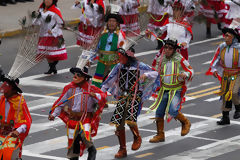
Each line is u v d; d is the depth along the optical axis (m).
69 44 44.47
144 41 50.47
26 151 25.27
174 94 26.52
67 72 40.84
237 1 43.41
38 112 31.20
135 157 24.98
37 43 22.16
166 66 26.61
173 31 31.73
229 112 31.91
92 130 22.92
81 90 22.55
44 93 35.25
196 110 32.28
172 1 31.03
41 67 41.62
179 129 28.92
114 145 26.44
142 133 28.23
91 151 22.91
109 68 31.27
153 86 25.20
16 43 40.56
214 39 52.34
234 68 29.12
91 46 25.62
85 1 38.06
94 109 22.73
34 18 29.48
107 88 25.09
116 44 30.70
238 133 28.47
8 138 21.08
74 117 22.61
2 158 21.00
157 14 32.78
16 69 21.48
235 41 28.98
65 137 27.34
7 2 55.97
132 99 24.73
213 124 29.81
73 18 45.12
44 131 28.09
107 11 31.16
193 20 30.27
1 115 21.09
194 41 51.28
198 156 25.11
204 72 40.91
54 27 37.91
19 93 22.42
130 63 24.75
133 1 39.06
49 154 24.98
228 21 49.66
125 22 38.78
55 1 38.72
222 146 26.52
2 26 44.91
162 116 26.91
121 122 24.53
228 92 29.06
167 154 25.38
